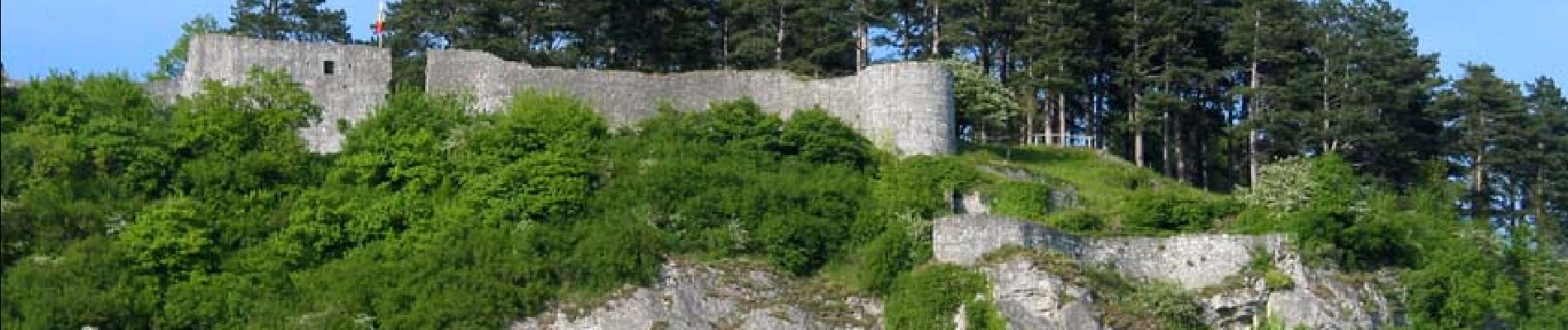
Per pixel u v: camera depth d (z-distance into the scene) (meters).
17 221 85.25
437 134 95.06
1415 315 89.88
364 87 100.56
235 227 87.81
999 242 86.06
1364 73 114.62
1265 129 113.38
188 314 83.44
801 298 86.31
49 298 80.88
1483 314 91.56
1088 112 121.50
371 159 92.69
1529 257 99.50
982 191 96.94
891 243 87.44
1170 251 88.38
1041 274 84.12
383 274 85.25
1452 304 90.50
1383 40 116.62
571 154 92.88
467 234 88.06
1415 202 106.12
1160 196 97.62
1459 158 120.56
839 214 91.62
